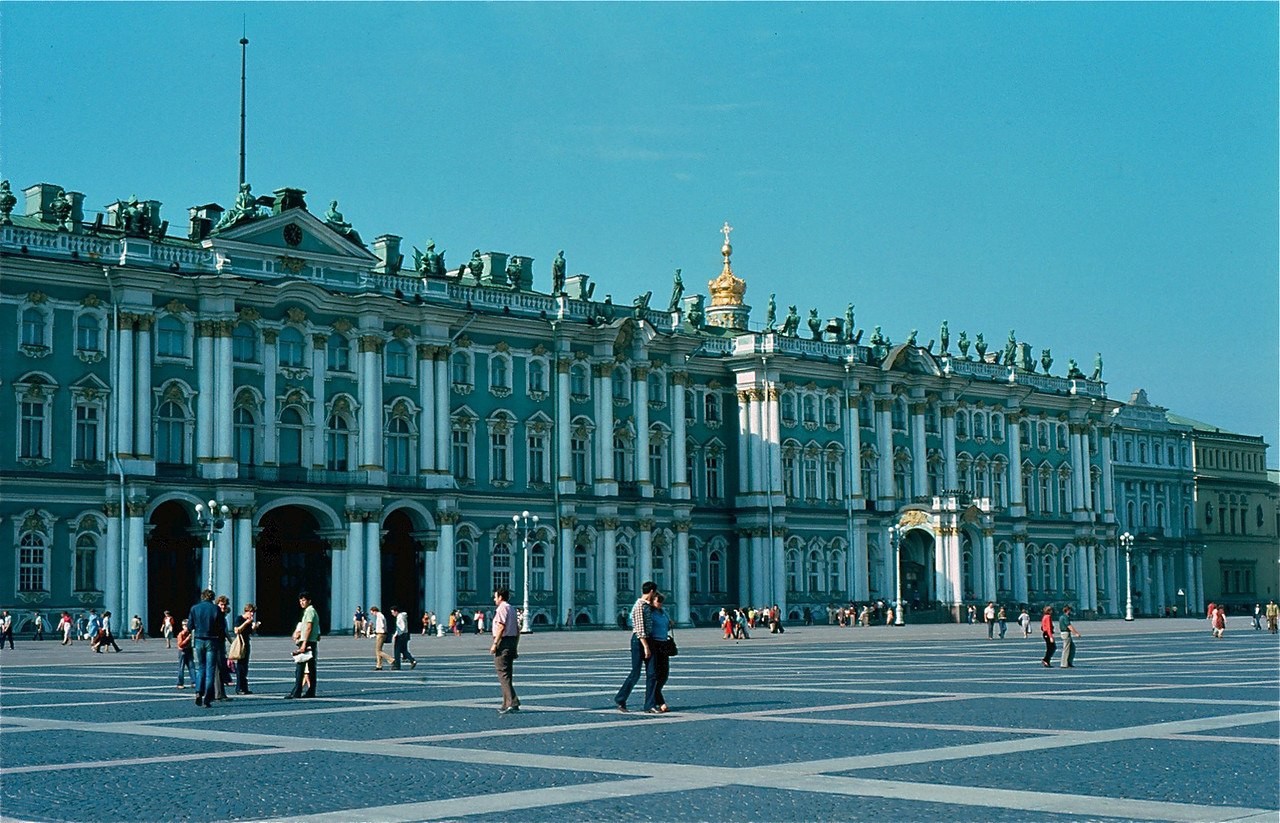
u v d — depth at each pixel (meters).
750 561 132.12
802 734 30.62
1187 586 184.62
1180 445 188.62
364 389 106.44
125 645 86.88
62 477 93.50
